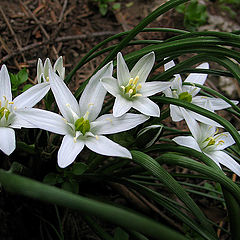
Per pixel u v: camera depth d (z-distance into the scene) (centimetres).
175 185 10
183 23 21
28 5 19
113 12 21
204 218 10
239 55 10
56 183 13
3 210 13
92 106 10
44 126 9
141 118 10
